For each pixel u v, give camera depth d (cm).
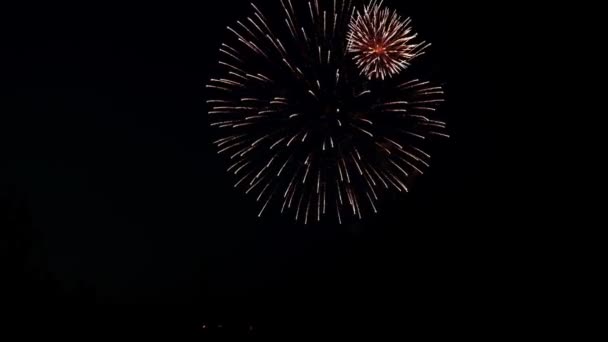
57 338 1194
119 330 1245
